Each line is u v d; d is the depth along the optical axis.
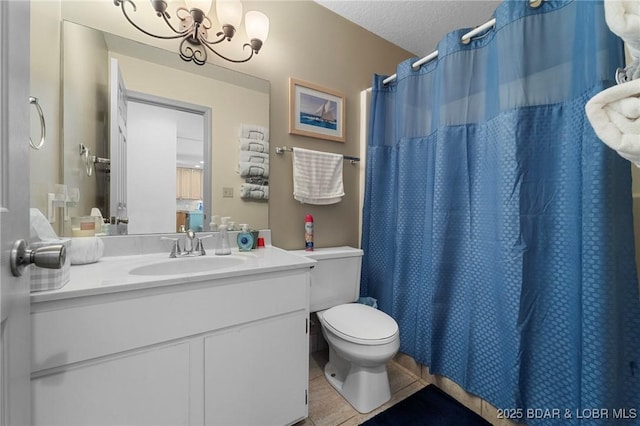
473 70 1.28
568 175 0.99
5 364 0.45
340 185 1.78
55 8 1.02
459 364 1.33
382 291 1.77
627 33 0.45
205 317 0.89
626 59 0.88
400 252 1.61
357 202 1.95
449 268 1.37
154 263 1.08
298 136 1.67
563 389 0.99
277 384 1.06
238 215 1.48
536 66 1.05
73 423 0.71
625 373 0.87
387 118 1.80
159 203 1.28
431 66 1.51
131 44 1.21
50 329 0.68
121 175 1.20
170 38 1.20
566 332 0.99
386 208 1.79
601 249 0.85
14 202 0.47
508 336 1.10
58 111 1.05
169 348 0.83
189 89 1.34
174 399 0.85
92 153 1.14
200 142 1.37
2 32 0.43
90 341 0.72
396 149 1.71
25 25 0.52
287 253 1.32
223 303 0.93
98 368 0.73
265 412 1.03
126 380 0.77
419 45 2.09
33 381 0.66
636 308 0.87
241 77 1.47
